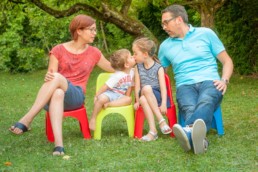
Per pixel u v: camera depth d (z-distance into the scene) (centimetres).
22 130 463
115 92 532
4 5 1170
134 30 1104
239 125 573
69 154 457
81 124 524
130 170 402
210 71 518
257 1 1098
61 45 526
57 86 472
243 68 1148
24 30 1605
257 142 479
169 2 1122
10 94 1004
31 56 1498
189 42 527
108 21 1105
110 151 464
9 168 414
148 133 508
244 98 806
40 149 482
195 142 434
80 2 1130
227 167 401
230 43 1177
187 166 406
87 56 527
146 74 531
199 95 495
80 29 514
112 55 535
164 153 450
